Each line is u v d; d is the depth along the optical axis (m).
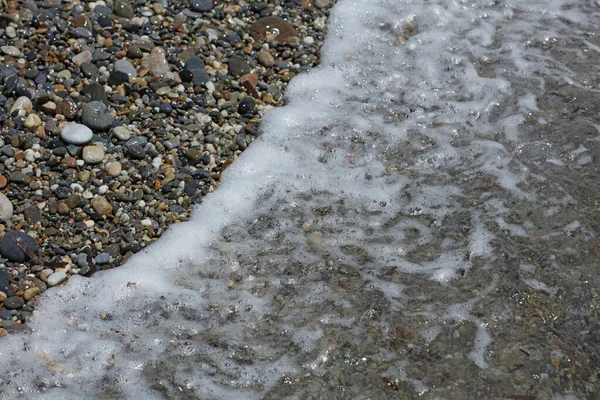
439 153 1.97
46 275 1.76
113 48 2.03
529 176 1.94
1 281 1.75
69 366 1.69
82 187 1.85
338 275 1.80
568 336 1.74
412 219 1.88
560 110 2.06
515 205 1.90
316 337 1.73
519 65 2.14
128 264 1.79
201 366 1.70
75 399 1.66
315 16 2.19
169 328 1.73
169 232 1.83
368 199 1.90
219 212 1.87
